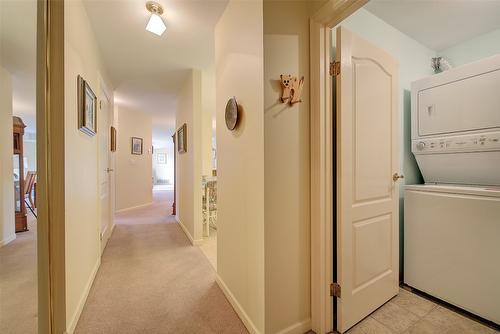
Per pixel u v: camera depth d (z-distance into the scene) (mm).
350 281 1472
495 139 1585
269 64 1284
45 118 1278
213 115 5379
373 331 1451
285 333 1346
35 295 1839
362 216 1552
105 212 2965
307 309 1437
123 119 5344
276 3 1309
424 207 1812
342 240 1427
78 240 1606
